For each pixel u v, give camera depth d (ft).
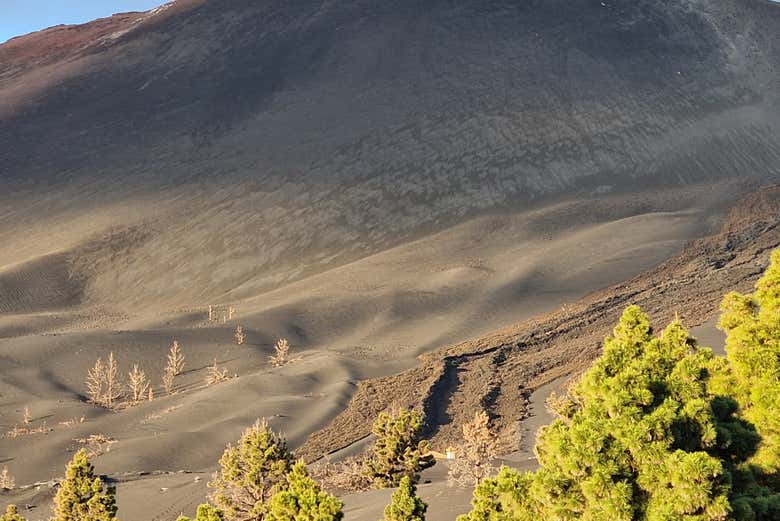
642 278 391.45
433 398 263.49
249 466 125.59
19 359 350.02
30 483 202.18
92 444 231.71
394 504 84.89
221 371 342.44
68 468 131.03
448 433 227.81
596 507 47.39
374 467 165.68
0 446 230.07
